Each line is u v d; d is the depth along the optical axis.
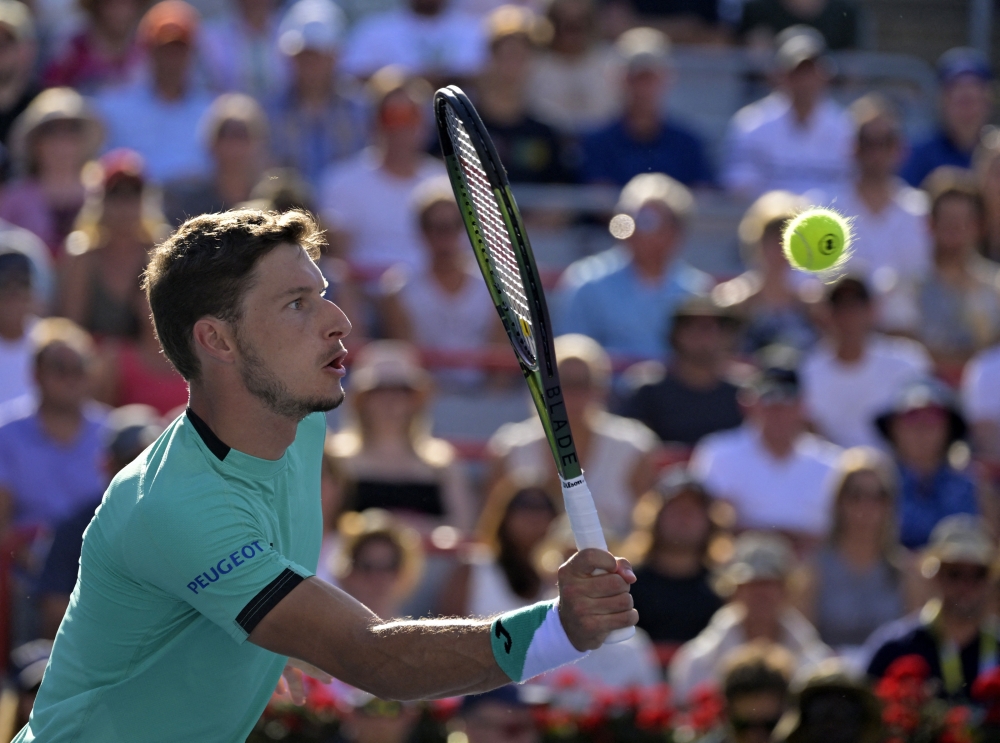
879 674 20.14
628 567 8.86
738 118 35.91
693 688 20.48
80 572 10.06
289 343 9.66
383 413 23.50
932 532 24.89
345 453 23.41
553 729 18.31
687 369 26.44
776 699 18.23
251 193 28.39
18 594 20.88
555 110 34.22
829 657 20.84
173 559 9.31
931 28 43.84
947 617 19.92
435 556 22.08
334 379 9.86
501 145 31.72
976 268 30.30
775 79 37.12
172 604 9.76
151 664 10.03
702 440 26.16
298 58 31.27
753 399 25.12
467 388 27.50
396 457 23.48
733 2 40.16
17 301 24.19
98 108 30.69
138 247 25.89
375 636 8.97
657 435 26.14
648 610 21.42
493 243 10.28
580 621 8.70
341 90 33.97
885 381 27.23
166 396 25.09
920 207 31.92
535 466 24.33
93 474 22.61
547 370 9.39
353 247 29.52
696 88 37.66
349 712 17.94
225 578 9.22
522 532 21.56
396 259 29.53
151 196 28.39
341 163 31.58
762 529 24.59
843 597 22.69
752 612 20.62
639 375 27.05
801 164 33.84
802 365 27.69
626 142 32.69
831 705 17.56
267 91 33.25
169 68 30.70
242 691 10.39
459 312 27.70
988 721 18.42
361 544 20.20
